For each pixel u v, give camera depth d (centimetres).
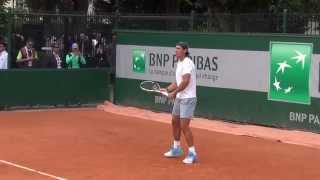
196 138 1586
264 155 1361
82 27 2281
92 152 1368
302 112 1658
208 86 1922
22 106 2161
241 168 1215
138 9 3562
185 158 1297
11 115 2022
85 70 2248
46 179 1097
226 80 1864
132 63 2198
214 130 1728
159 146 1456
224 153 1377
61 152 1365
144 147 1441
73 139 1548
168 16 2288
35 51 2195
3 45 2156
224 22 2080
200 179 1111
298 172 1188
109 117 1994
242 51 1809
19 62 2162
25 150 1385
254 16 1950
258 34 1761
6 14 2175
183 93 1249
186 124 1253
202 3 3064
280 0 2842
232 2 2911
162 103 2072
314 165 1257
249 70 1795
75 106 2239
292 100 1681
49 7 3675
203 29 2148
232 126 1767
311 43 1625
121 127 1770
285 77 1694
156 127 1775
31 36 2189
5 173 1144
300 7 2791
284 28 1820
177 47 1256
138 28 2305
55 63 2220
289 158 1330
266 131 1667
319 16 1764
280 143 1524
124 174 1143
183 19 2184
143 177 1119
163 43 2059
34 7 3672
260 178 1130
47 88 2194
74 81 2234
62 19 2244
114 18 2311
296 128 1677
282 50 1698
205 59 1928
